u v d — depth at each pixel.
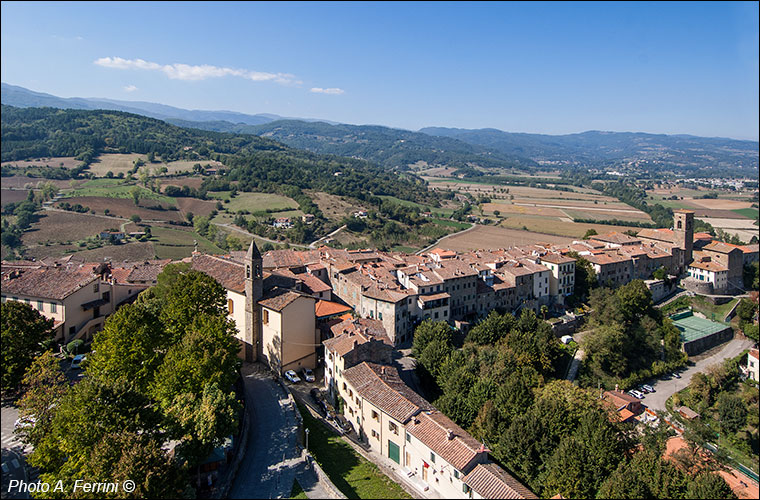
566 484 70.00
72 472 50.16
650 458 72.62
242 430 65.75
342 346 82.81
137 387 64.00
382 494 56.06
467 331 132.12
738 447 105.50
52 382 60.72
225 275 102.38
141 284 121.19
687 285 182.38
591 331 138.50
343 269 137.25
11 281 99.69
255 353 94.31
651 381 132.12
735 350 149.62
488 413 82.06
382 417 69.69
